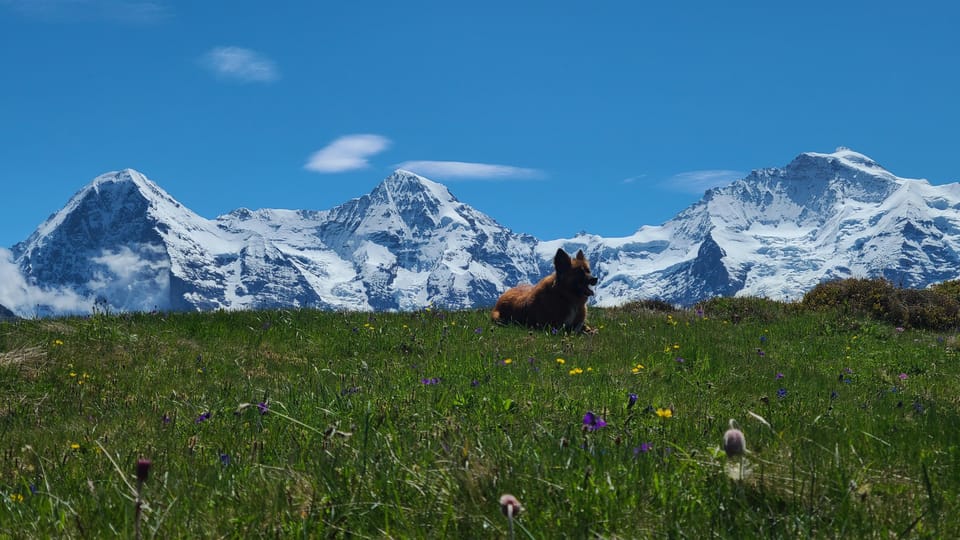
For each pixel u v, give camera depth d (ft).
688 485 16.47
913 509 15.43
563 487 15.92
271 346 53.93
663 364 47.01
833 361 54.39
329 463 18.40
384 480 16.87
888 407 33.81
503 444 20.47
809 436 23.52
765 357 53.57
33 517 16.37
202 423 28.78
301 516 15.15
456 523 14.53
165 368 46.06
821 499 15.53
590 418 19.49
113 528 14.82
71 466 22.57
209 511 16.14
